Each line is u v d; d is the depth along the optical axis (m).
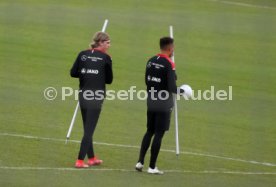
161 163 41.25
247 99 65.50
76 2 114.69
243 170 41.03
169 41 38.25
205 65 80.19
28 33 90.62
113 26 98.50
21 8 106.31
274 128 54.72
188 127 53.09
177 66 78.62
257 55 86.81
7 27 93.00
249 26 103.62
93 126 38.69
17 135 45.94
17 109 54.75
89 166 38.97
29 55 79.19
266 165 42.81
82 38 90.31
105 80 38.88
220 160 43.34
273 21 107.81
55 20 99.25
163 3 118.19
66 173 36.72
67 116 53.72
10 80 66.88
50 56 79.44
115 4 115.06
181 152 44.75
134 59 80.50
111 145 45.38
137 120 54.22
